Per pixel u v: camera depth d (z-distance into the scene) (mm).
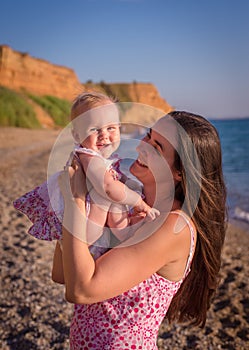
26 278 4797
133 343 1532
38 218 1614
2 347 3504
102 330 1542
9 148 21203
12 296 4359
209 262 1730
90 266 1396
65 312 4078
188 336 3754
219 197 1639
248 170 21391
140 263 1445
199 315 1948
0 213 7707
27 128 34125
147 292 1528
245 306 4344
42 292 4469
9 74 53156
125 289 1458
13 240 6176
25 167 14758
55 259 1810
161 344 3627
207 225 1626
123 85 89062
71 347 1691
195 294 1896
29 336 3664
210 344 3643
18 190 10281
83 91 1773
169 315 1976
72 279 1383
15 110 34500
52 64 65562
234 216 9633
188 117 1596
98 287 1393
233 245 7121
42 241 6195
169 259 1514
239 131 64625
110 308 1537
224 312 4227
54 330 3773
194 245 1614
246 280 5082
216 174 1617
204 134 1552
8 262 5273
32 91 55688
